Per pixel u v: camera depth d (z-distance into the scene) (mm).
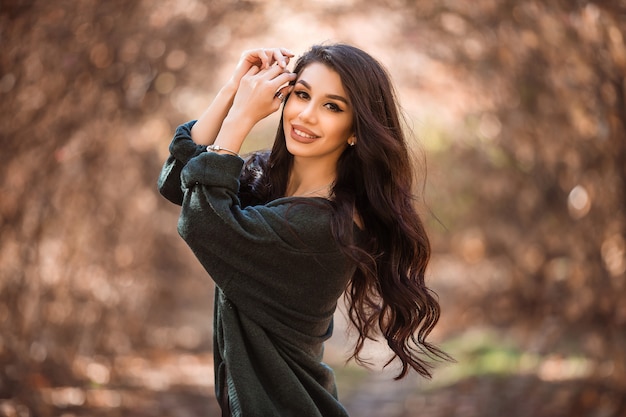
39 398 7188
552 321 10430
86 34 7539
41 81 7492
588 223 8289
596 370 7723
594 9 6531
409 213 3207
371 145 3125
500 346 10875
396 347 3314
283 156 3432
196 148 3145
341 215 3047
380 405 8836
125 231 10688
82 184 9047
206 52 9398
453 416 7852
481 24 8711
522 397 8070
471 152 13781
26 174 7789
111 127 9133
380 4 8938
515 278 12617
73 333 8812
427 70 10914
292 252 3016
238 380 3021
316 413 3059
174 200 3246
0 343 7566
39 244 8023
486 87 10664
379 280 3266
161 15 8359
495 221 13180
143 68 8773
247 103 3115
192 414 7750
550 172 11031
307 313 3104
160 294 12766
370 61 3191
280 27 9398
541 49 7953
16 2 6582
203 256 3049
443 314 15422
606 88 7176
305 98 3211
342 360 11633
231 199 3006
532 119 10062
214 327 3270
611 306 8047
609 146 7602
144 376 9180
